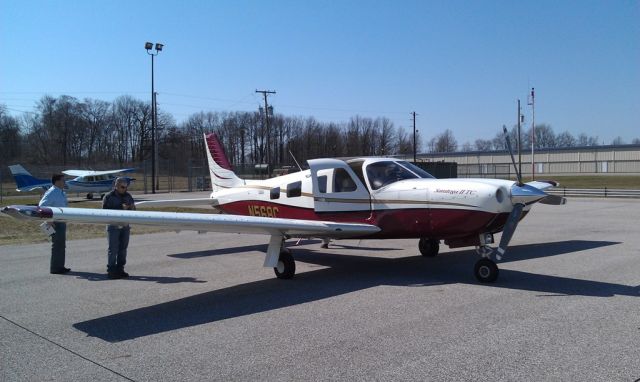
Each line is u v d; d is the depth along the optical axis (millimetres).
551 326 4855
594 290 6355
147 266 8836
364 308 5727
